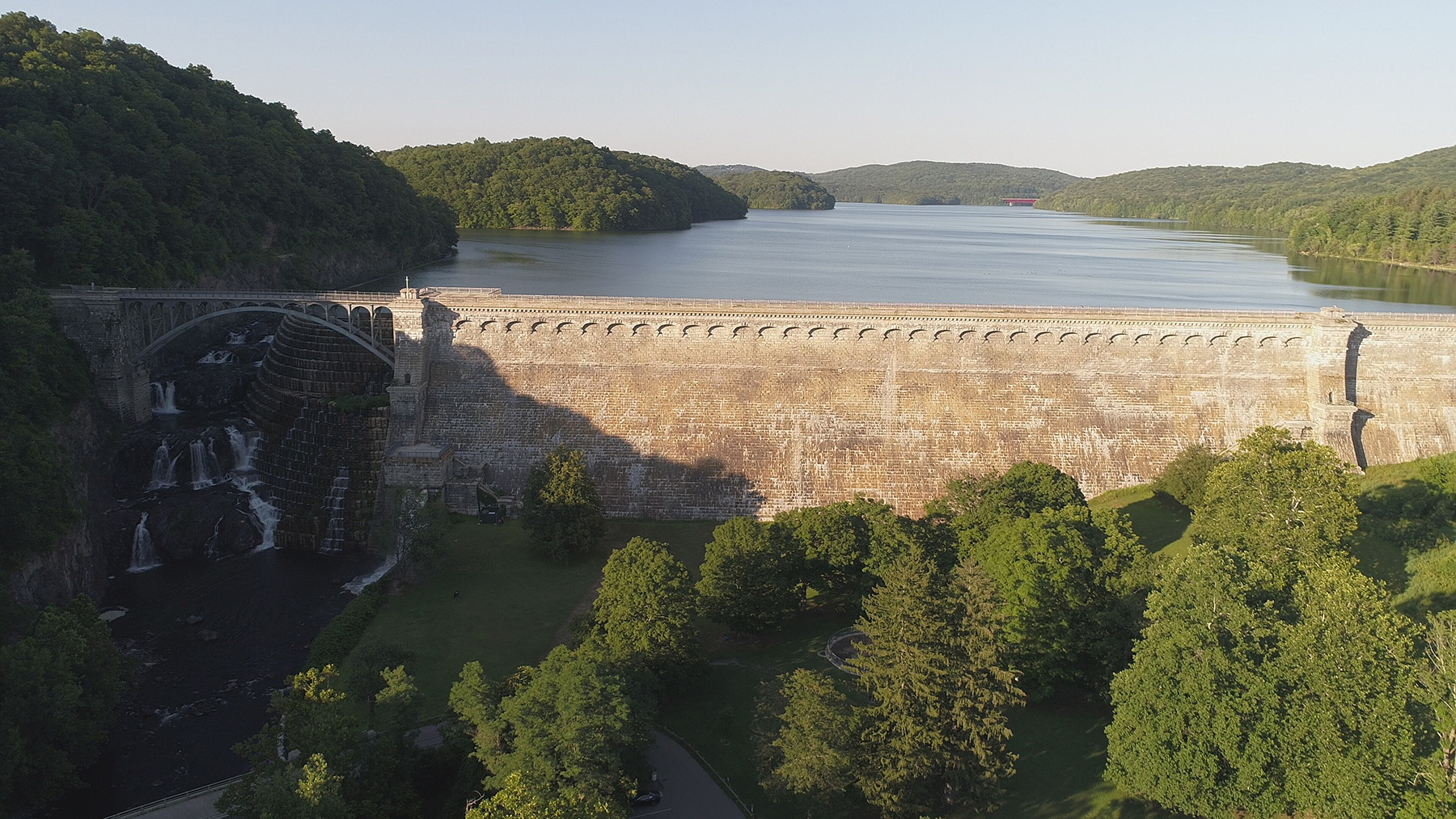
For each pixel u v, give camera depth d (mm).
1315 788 55812
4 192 125188
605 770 59656
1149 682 61031
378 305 118750
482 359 120562
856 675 78312
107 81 166625
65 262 129125
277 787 54781
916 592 62719
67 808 68750
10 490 86938
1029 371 120688
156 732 77875
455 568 102812
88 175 146875
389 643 77438
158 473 118750
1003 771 62125
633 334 120375
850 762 60438
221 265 165125
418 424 117188
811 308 119125
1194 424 119688
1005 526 83688
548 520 104250
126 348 122375
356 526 113375
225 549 111250
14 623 77938
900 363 120375
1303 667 57531
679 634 75875
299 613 97500
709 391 119625
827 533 90375
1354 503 84875
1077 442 118500
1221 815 58625
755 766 69062
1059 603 76562
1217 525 87250
